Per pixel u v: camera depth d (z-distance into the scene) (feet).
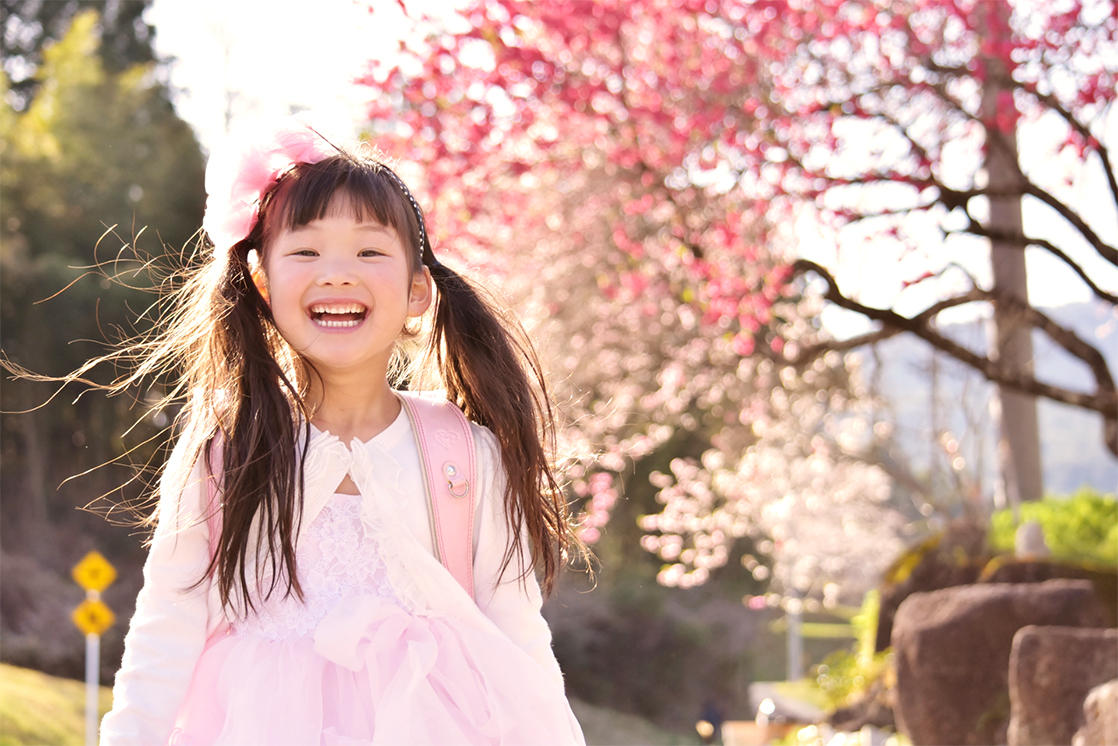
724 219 22.91
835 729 27.32
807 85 22.13
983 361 23.68
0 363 6.49
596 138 24.20
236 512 5.27
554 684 5.58
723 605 79.46
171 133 83.92
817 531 52.49
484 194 24.35
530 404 6.32
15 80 93.30
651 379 26.89
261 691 4.99
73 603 66.18
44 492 74.64
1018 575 25.46
